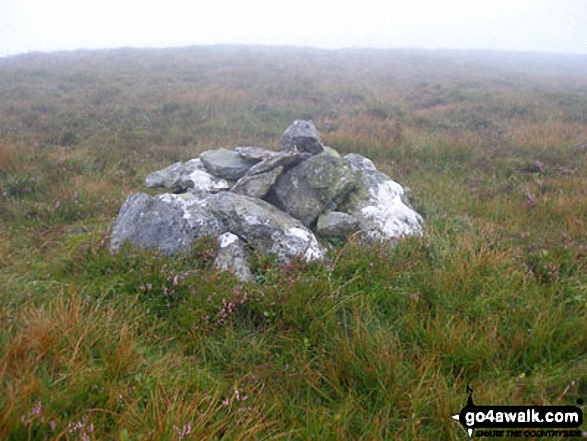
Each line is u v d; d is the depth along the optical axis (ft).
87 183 22.43
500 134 36.40
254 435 8.82
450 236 17.29
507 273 14.25
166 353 11.26
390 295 13.39
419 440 8.97
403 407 9.80
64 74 62.18
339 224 16.88
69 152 28.50
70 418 8.50
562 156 29.48
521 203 21.99
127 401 9.20
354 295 13.24
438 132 36.22
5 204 19.74
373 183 19.27
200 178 19.86
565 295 13.78
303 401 10.12
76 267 14.60
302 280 13.61
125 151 29.17
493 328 11.85
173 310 12.55
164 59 84.84
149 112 41.06
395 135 32.32
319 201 18.02
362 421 9.61
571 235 18.22
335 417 9.31
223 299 12.39
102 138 31.71
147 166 26.63
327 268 14.37
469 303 12.73
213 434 8.55
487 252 14.92
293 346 11.73
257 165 18.88
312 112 43.75
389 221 17.75
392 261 15.05
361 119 39.68
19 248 16.38
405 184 24.44
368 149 29.91
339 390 10.38
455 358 10.87
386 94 56.34
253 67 77.46
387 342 11.41
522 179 25.94
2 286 13.16
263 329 12.33
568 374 10.39
